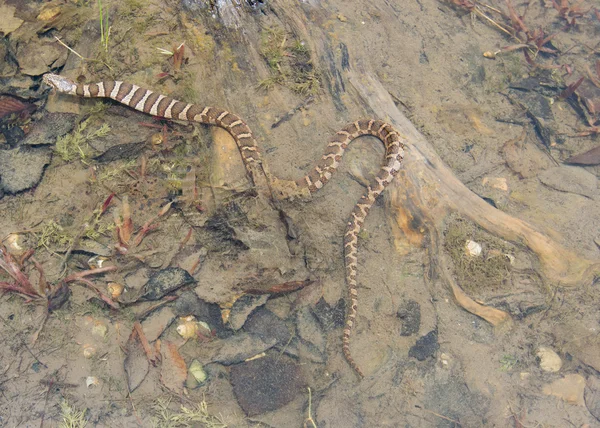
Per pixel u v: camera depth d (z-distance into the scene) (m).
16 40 0.85
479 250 0.81
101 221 0.77
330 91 0.86
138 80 0.85
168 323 0.74
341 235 0.81
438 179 0.82
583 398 0.76
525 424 0.74
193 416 0.70
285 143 0.84
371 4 0.94
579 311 0.80
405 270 0.80
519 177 0.88
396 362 0.76
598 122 0.94
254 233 0.78
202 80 0.85
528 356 0.78
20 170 0.78
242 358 0.73
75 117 0.82
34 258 0.75
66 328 0.72
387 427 0.73
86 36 0.86
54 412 0.69
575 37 1.03
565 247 0.82
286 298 0.77
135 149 0.81
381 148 0.85
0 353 0.71
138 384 0.71
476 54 0.96
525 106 0.93
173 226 0.78
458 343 0.77
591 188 0.88
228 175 0.81
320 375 0.74
